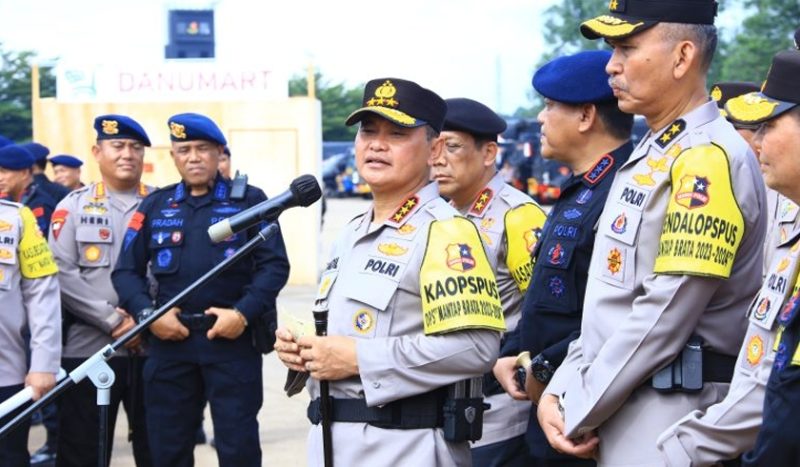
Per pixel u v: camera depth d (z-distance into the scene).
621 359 3.28
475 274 3.51
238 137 13.90
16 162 6.55
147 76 13.72
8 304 5.43
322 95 50.25
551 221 4.07
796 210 3.14
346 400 3.58
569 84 4.01
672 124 3.43
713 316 3.35
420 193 3.67
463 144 4.79
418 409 3.54
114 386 6.19
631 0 3.47
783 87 3.02
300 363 3.60
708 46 3.46
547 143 4.12
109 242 6.38
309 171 13.96
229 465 5.52
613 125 4.01
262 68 13.86
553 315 3.96
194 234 5.62
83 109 13.71
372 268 3.60
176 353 5.55
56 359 5.55
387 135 3.64
